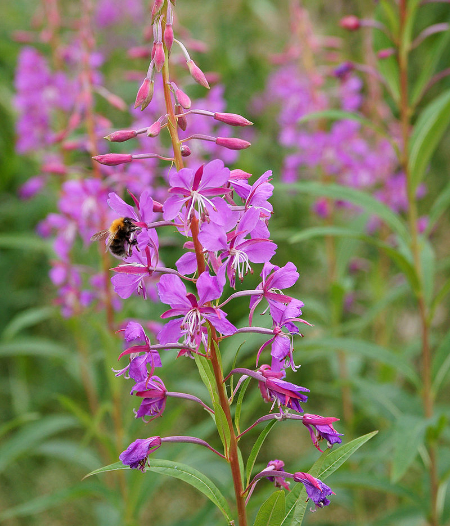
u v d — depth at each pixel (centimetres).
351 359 106
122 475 87
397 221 82
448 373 82
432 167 140
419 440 77
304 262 134
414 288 82
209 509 84
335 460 66
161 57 65
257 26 153
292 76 112
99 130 95
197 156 94
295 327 65
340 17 137
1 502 123
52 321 137
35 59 108
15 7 150
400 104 84
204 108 95
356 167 108
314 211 108
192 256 65
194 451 95
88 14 89
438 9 129
